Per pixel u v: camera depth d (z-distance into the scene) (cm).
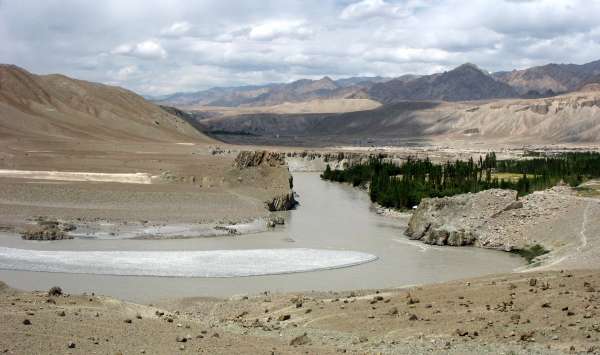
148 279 7662
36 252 8975
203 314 5756
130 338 3769
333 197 17850
